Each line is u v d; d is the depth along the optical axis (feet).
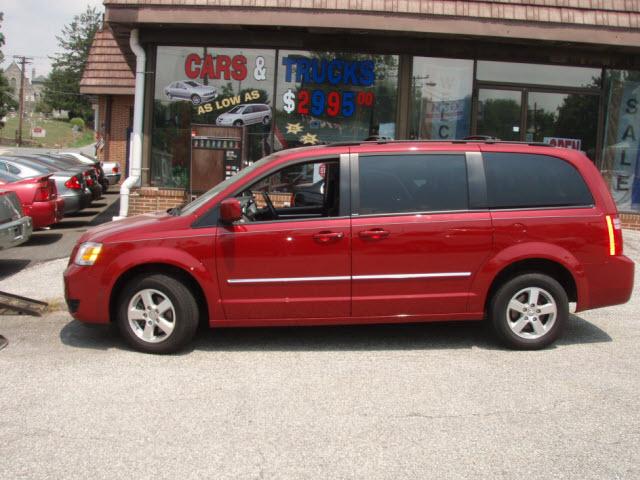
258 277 18.17
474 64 38.70
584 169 19.21
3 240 28.99
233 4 34.27
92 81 77.15
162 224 18.44
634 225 40.14
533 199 18.86
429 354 18.78
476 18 34.96
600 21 35.42
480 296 18.63
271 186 19.10
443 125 38.99
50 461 12.30
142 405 14.93
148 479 11.68
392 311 18.57
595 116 39.86
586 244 18.78
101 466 12.12
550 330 18.97
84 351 18.83
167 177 38.29
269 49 37.86
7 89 257.34
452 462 12.33
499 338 19.08
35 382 16.31
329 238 18.13
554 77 39.37
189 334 18.44
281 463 12.25
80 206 46.50
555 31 35.37
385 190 18.60
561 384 16.40
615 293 19.06
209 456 12.52
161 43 37.45
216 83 37.96
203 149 34.50
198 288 19.02
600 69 39.52
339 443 13.08
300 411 14.64
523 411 14.71
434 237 18.34
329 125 38.50
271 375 16.96
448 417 14.35
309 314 18.43
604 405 15.10
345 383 16.40
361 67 38.19
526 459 12.47
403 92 38.34
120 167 82.23
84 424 13.91
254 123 38.32
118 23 35.01
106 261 18.25
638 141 40.14
